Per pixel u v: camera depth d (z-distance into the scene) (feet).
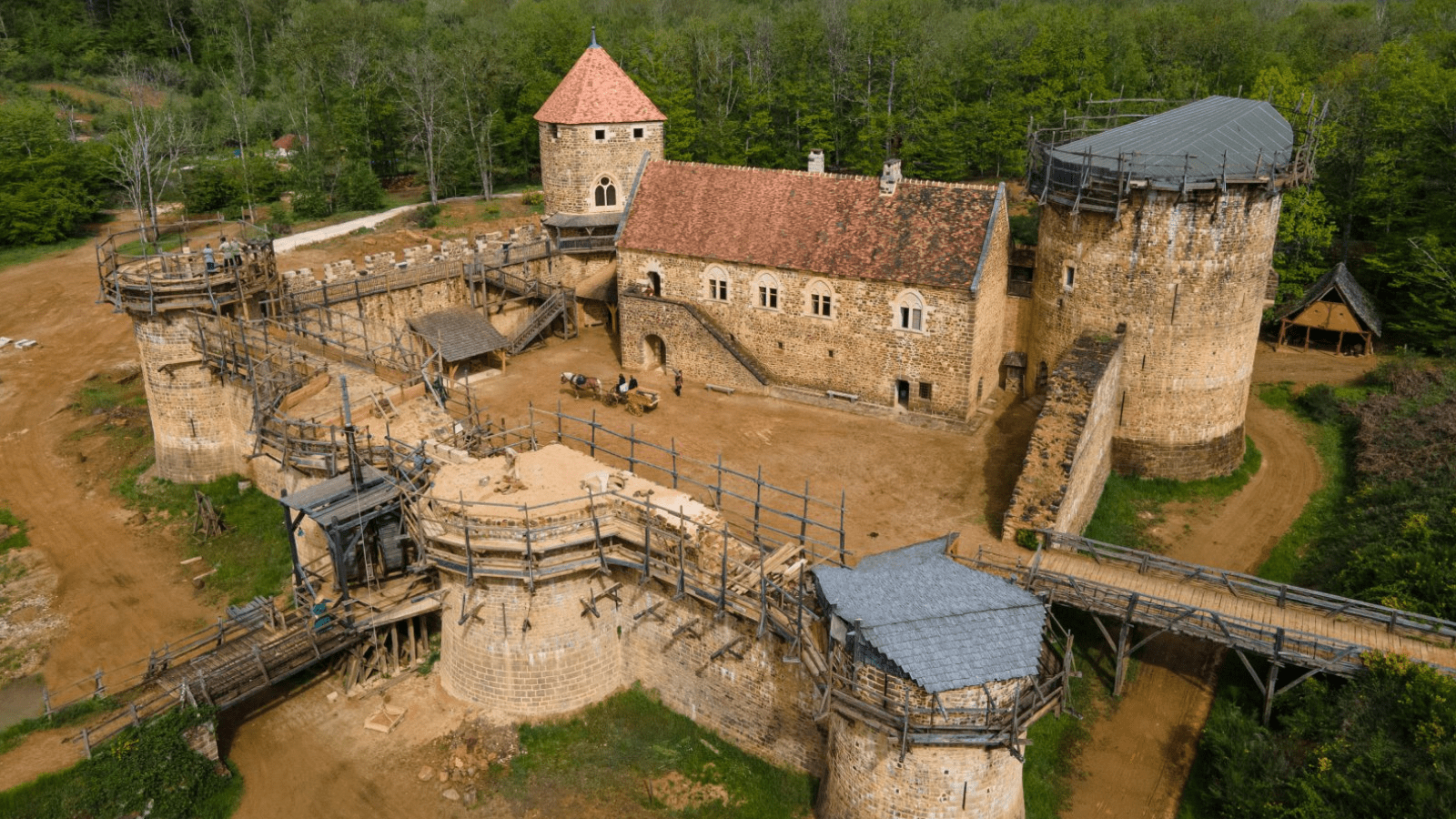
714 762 123.03
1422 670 109.09
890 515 150.61
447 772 122.31
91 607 150.61
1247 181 154.10
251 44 465.06
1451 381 188.44
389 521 133.59
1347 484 174.19
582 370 206.69
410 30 443.32
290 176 328.49
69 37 456.04
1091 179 161.48
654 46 346.33
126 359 228.84
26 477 186.50
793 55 350.64
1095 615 127.44
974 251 173.06
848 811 106.42
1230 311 164.14
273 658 125.18
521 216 295.28
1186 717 125.80
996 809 102.53
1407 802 100.32
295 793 119.55
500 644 126.31
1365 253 249.34
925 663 94.73
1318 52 351.87
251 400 166.61
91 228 308.81
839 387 189.67
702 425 181.16
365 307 199.52
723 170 201.57
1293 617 123.13
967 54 342.44
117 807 110.93
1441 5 340.39
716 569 120.67
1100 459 163.53
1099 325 168.96
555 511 124.57
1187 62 342.64
